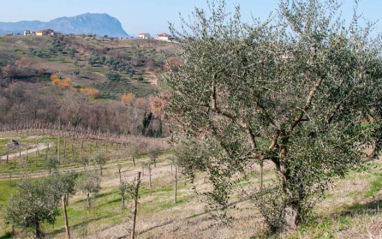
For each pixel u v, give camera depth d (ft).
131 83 449.89
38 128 266.36
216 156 34.83
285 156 34.78
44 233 86.84
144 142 231.30
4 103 277.44
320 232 33.45
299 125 35.86
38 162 186.70
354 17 31.48
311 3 31.37
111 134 267.18
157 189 117.39
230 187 36.42
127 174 157.17
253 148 35.06
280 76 32.71
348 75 31.63
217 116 36.37
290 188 34.12
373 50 32.30
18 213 79.71
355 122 31.30
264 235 38.40
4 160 186.29
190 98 33.35
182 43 32.89
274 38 32.09
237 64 31.42
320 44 31.24
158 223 71.46
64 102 309.63
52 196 87.20
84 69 497.46
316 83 31.53
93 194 117.60
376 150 33.91
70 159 197.26
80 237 75.10
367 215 35.19
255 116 35.50
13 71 401.70
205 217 66.90
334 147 30.27
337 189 53.47
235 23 31.83
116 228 76.84
